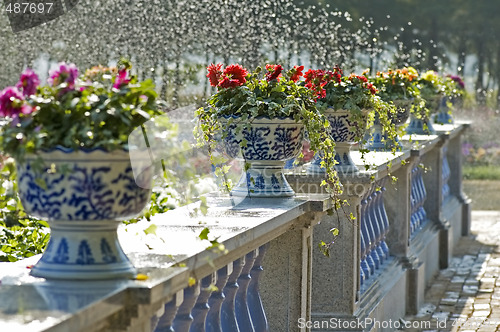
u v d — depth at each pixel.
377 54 22.92
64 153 2.74
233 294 4.08
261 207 4.62
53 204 2.80
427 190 11.10
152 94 2.95
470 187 20.34
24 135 2.75
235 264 4.05
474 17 27.14
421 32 26.52
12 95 2.78
